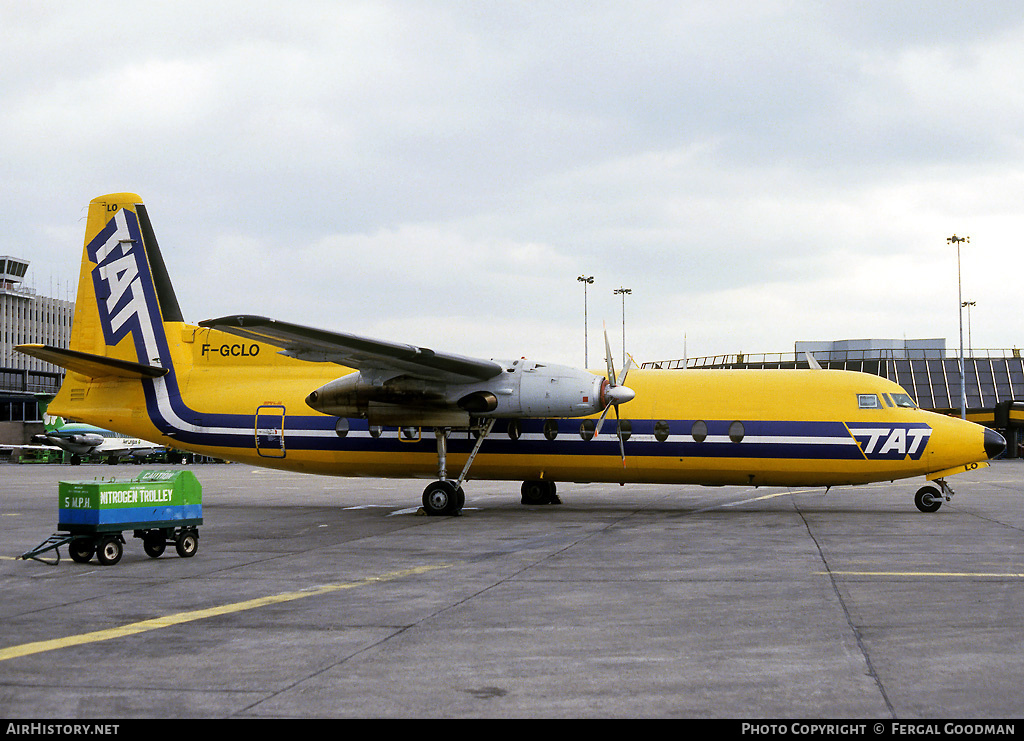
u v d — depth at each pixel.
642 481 20.64
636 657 7.21
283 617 8.90
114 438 62.31
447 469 21.14
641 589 10.31
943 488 20.16
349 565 12.48
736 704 5.99
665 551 13.64
